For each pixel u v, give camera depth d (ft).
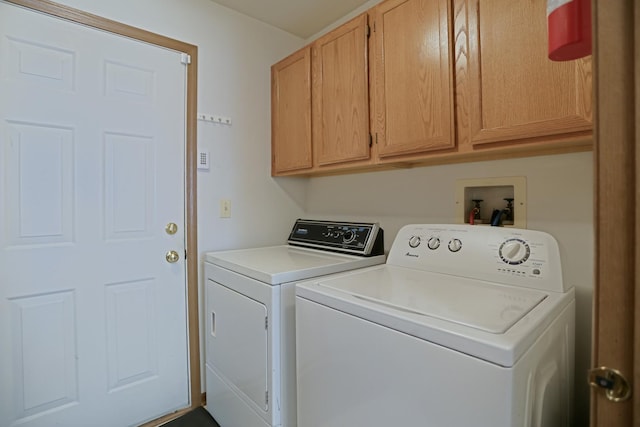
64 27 4.97
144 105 5.73
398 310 2.89
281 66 7.07
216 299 5.73
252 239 7.20
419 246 4.63
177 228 6.14
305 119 6.47
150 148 5.82
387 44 4.94
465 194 5.23
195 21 6.31
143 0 5.71
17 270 4.68
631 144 1.32
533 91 3.53
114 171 5.46
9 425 4.64
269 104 7.44
